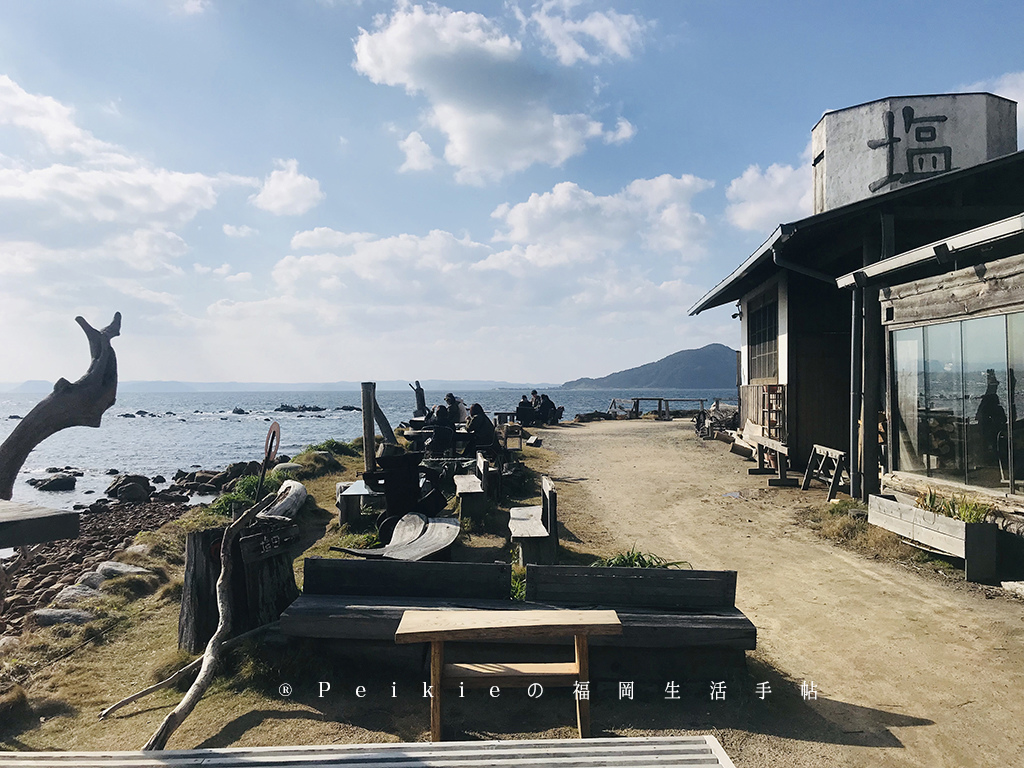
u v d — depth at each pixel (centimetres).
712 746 270
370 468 1323
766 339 1675
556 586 477
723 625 438
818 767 344
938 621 555
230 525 505
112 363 386
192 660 485
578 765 254
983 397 755
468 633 352
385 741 370
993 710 405
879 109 1402
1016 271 698
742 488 1240
